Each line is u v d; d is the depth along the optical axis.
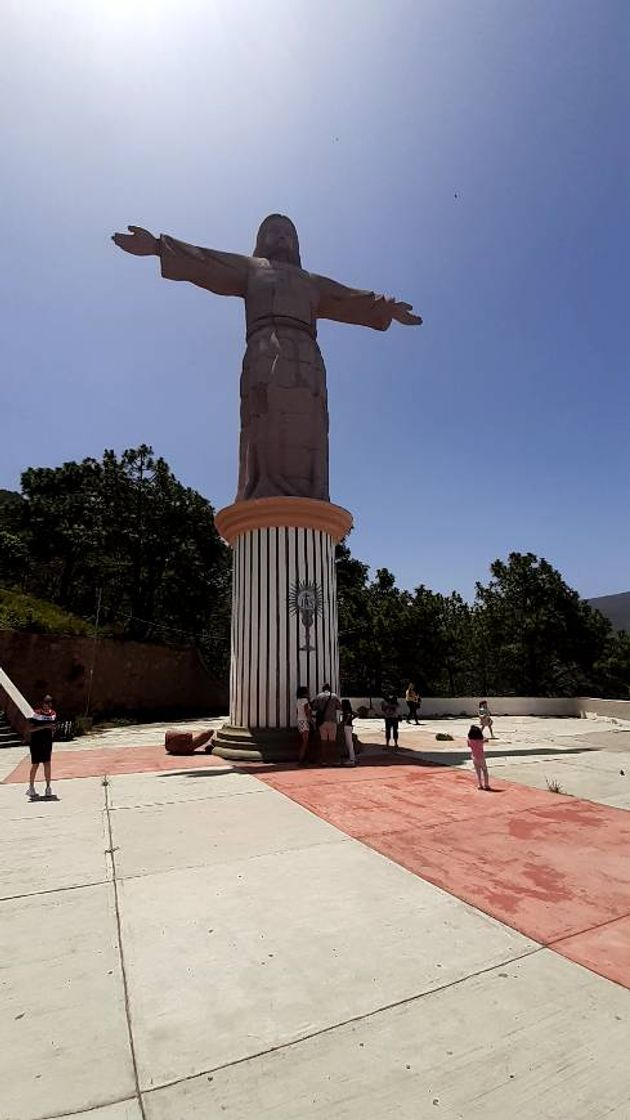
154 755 14.73
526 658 32.72
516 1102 2.86
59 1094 2.92
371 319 18.20
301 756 12.70
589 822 7.76
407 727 21.95
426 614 32.81
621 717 25.23
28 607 31.08
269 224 17.41
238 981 3.95
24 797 9.63
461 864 6.13
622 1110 2.81
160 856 6.48
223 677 42.25
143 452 39.75
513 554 35.06
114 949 4.41
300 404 15.45
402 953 4.29
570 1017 3.51
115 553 39.81
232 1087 2.97
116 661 30.33
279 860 6.29
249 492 15.30
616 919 4.83
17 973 4.09
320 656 14.34
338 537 15.80
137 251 15.68
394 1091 2.93
